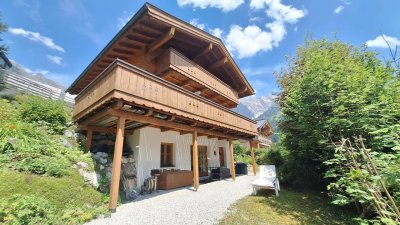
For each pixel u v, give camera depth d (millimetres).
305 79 6656
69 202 4750
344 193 5145
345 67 6211
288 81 11945
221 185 9289
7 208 3715
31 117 8156
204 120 8297
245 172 14133
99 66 10242
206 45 10703
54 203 4480
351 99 5340
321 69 6375
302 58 11109
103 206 5230
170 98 6711
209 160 12633
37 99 8992
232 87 15727
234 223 4641
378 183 2828
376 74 5504
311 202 6789
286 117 8305
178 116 7148
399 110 4625
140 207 5605
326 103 5910
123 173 7266
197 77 10625
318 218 5355
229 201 6422
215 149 13539
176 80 10406
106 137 9125
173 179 8406
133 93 5438
